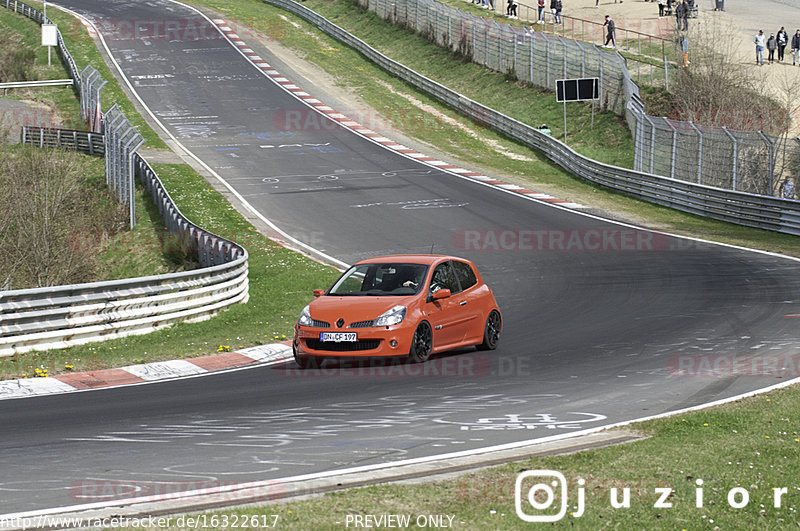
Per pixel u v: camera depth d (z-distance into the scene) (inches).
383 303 2005.4
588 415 1544.0
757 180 4813.0
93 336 2365.9
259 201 5142.7
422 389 1753.2
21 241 4788.4
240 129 7337.6
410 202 5054.1
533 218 4635.8
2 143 6530.5
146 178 5531.5
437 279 2112.5
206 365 2133.4
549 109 7716.5
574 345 2206.0
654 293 2947.8
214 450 1327.5
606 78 7362.2
